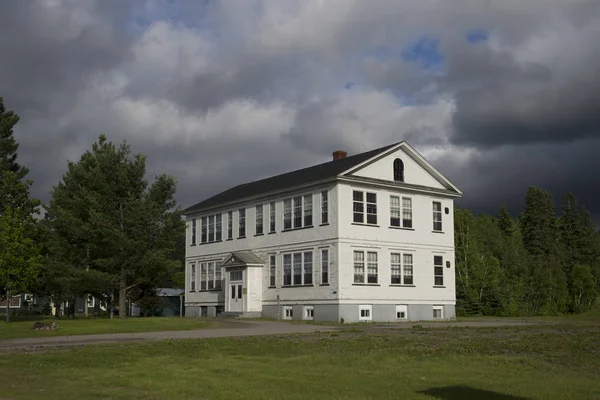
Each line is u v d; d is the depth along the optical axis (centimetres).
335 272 4325
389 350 2017
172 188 4872
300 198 4709
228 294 5162
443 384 1366
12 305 8669
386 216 4609
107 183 4728
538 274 6112
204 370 1612
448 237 4978
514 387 1321
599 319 4672
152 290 6081
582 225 9975
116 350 2083
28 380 1459
